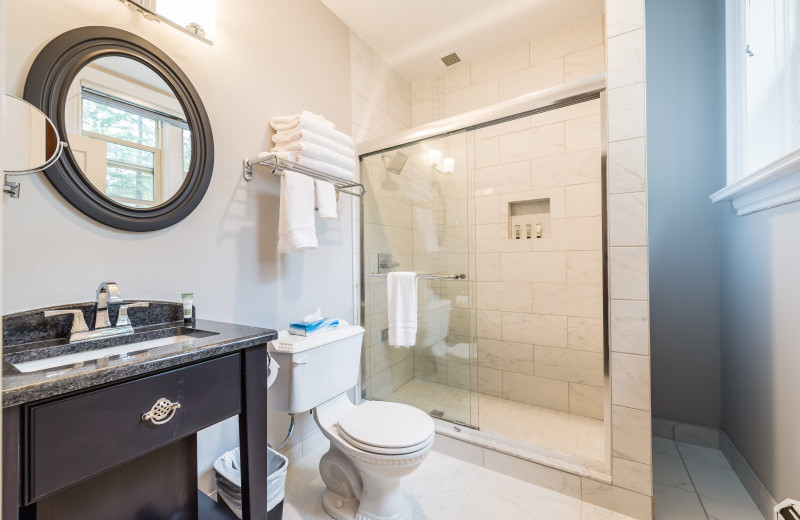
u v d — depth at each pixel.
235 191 1.47
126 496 0.97
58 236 1.00
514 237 2.42
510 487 1.54
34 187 0.95
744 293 1.52
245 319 1.50
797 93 1.22
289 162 1.47
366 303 2.24
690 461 1.71
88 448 0.69
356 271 2.19
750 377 1.48
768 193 1.25
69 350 0.93
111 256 1.11
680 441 1.89
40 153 0.90
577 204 2.21
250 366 0.99
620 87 1.37
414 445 1.22
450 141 2.02
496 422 2.10
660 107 1.93
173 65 1.25
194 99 1.30
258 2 1.58
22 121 0.89
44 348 0.90
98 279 1.08
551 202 2.29
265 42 1.61
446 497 1.48
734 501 1.44
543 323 2.32
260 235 1.57
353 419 1.39
